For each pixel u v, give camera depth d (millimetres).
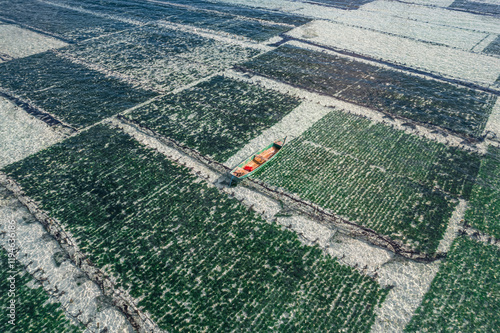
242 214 40062
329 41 88875
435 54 81438
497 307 31156
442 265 34656
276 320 30203
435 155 49344
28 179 45188
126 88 66625
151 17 106188
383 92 65688
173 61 77750
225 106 60625
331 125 55562
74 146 51000
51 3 120438
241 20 103375
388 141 52031
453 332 29359
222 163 47594
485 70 73812
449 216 39844
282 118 57375
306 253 35750
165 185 44156
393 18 106250
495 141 52500
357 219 39469
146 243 36906
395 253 35781
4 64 76000
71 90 65812
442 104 61906
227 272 34000
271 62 77312
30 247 36469
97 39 89688
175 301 31641
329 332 29359
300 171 46219
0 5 117250
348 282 33094
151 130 54125
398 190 43312
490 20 103625
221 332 29359
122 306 31172
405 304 31359
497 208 40938
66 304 31484
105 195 42781
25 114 58531
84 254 35750
